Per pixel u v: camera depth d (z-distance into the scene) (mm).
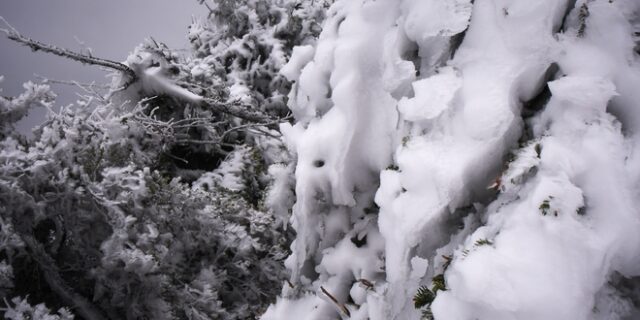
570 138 1024
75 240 3105
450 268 1070
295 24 7090
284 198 2145
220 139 5285
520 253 898
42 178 2990
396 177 1368
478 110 1179
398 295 1288
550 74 1194
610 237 875
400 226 1251
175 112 5488
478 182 1201
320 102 1856
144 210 3250
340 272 1703
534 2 1182
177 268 3445
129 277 2936
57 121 3514
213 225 3660
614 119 1004
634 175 915
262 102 6754
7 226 2678
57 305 3221
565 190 929
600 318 896
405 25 1517
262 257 4145
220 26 7855
